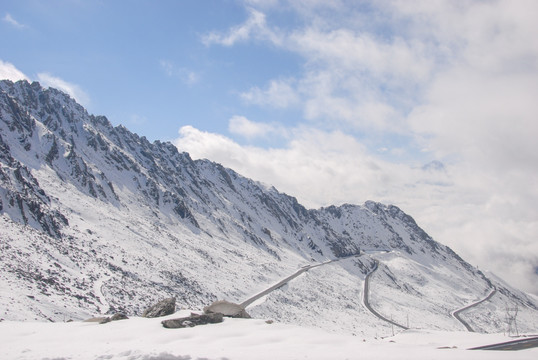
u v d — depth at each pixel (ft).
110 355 71.67
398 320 568.41
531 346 173.27
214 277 516.73
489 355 76.79
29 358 70.33
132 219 625.82
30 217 408.26
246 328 98.07
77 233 452.76
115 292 320.70
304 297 552.82
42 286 257.96
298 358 72.49
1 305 188.65
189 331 93.71
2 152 507.30
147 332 93.20
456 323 649.61
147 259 469.16
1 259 272.31
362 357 73.92
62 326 101.09
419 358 73.92
